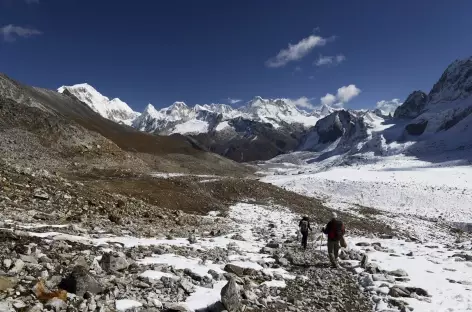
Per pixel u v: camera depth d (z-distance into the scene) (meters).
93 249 10.99
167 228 20.91
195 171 89.25
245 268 11.99
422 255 18.33
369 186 82.38
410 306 9.80
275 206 44.16
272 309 8.88
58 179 23.23
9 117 56.84
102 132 123.56
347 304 10.32
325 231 15.28
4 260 7.77
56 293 6.84
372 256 17.36
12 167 21.95
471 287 11.93
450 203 73.75
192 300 8.36
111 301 7.30
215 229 24.11
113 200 23.52
